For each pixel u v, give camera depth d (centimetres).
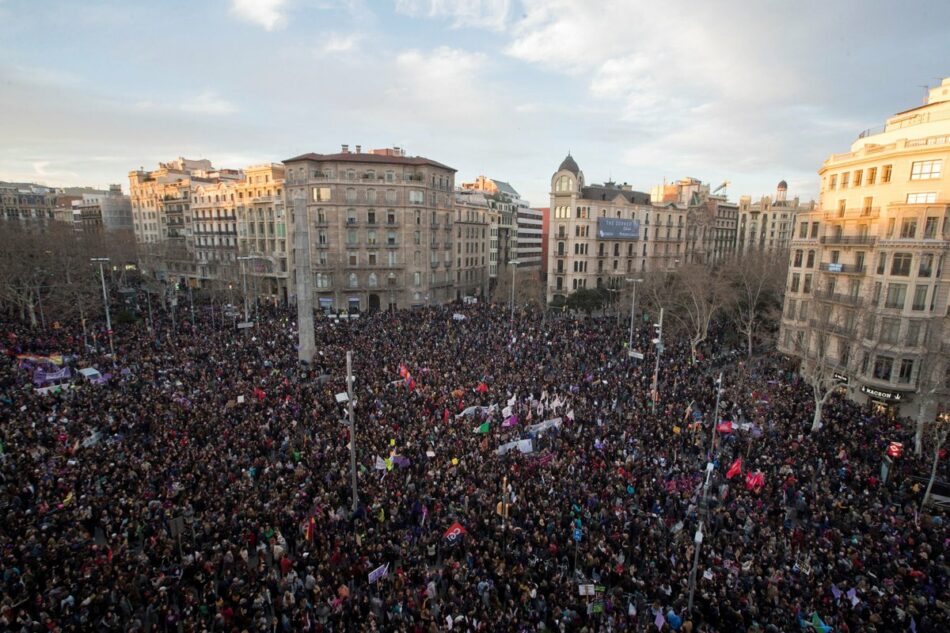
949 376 3412
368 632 1562
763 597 1791
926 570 1939
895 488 2630
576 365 4572
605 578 1936
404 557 2008
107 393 3447
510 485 2422
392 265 8531
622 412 3419
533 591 1752
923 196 3872
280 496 2275
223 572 1855
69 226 9819
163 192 12325
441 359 4450
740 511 2253
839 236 4475
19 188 17575
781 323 5359
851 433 3231
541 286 10344
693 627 1683
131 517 2097
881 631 1672
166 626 1611
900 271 3922
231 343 4981
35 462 2441
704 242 12012
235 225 10244
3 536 1916
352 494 2398
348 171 8138
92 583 1712
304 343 4772
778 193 14725
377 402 3434
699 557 1958
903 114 4384
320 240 8231
